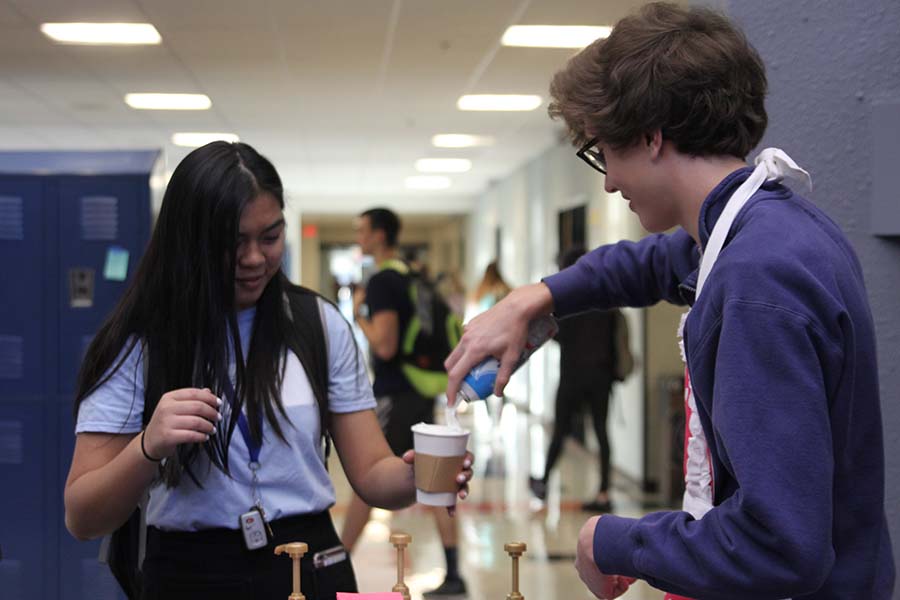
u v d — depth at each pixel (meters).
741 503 0.92
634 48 1.07
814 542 0.89
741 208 1.03
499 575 4.57
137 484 1.38
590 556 1.07
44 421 3.81
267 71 7.18
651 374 7.11
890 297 1.65
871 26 1.65
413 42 6.29
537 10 5.52
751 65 1.08
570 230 10.10
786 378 0.92
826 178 1.68
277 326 1.57
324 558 1.56
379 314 4.15
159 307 1.50
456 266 21.27
